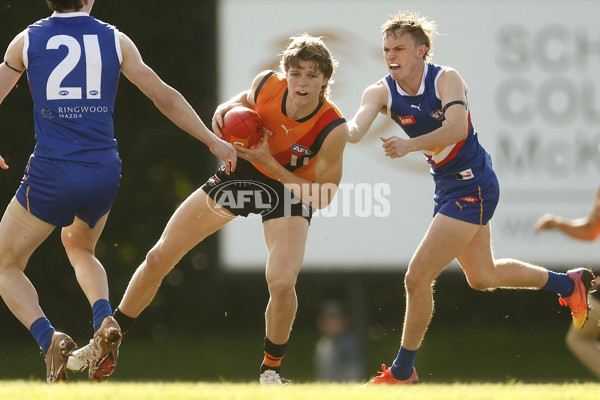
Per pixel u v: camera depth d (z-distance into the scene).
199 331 57.59
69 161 16.61
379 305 55.84
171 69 54.69
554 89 39.81
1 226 17.31
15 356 52.59
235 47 40.62
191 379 45.94
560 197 39.81
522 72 39.94
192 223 18.39
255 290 57.31
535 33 39.88
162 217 55.22
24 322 17.25
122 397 13.04
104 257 54.78
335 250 40.53
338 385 17.27
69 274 55.97
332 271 40.53
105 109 16.86
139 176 55.22
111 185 17.08
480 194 19.09
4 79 16.78
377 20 40.22
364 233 40.47
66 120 16.64
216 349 54.16
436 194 19.84
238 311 57.59
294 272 17.73
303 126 17.69
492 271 20.14
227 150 17.09
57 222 17.11
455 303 57.72
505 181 40.03
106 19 54.16
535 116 39.91
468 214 18.92
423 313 19.03
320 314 57.03
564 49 39.81
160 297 56.81
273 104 17.73
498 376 47.47
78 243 18.09
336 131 17.66
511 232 40.00
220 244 40.62
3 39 52.19
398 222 40.41
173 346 55.28
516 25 39.91
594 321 23.36
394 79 18.83
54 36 16.70
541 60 39.84
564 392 14.82
